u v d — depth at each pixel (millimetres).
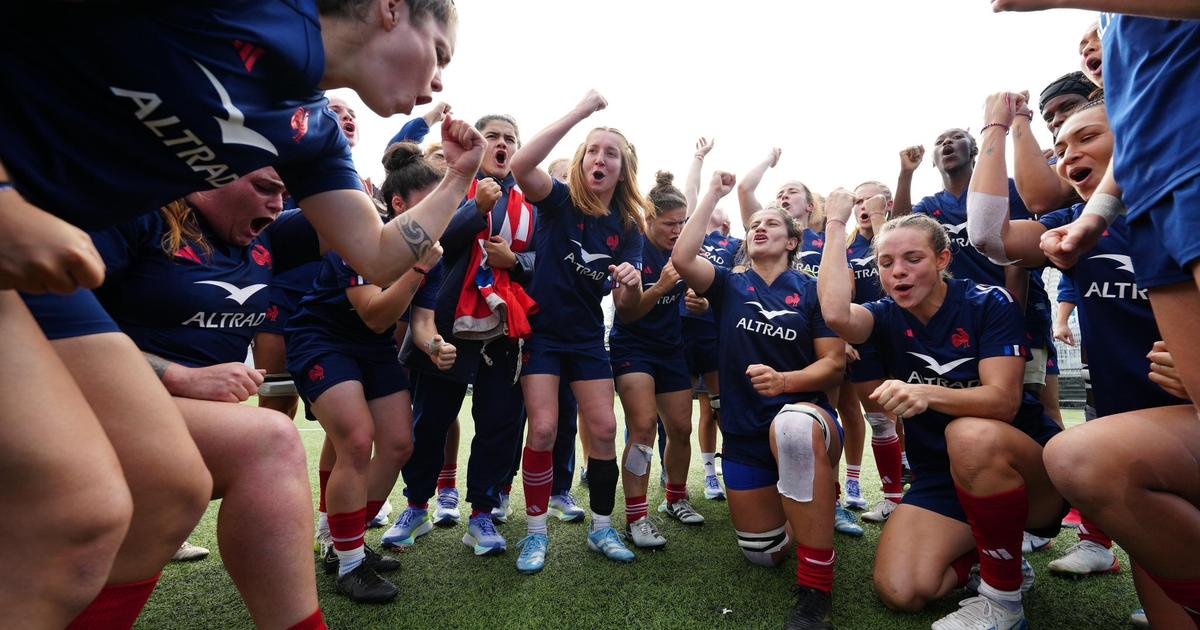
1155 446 1290
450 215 1339
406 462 2465
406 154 2398
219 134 920
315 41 975
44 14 758
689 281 2650
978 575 2121
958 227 3232
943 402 1814
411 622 1827
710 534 2756
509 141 2953
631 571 2260
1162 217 1109
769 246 2557
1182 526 1276
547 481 2414
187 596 2010
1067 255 1471
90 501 753
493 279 2537
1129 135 1174
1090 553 2148
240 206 1520
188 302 1467
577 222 2652
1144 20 1142
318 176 1208
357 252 1242
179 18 821
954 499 2016
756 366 2230
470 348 2639
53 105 791
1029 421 2070
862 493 3475
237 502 1108
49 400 736
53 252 646
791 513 1896
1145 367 1588
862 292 3865
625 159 2773
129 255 1392
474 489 2566
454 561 2385
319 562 2387
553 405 2490
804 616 1776
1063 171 1756
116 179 886
